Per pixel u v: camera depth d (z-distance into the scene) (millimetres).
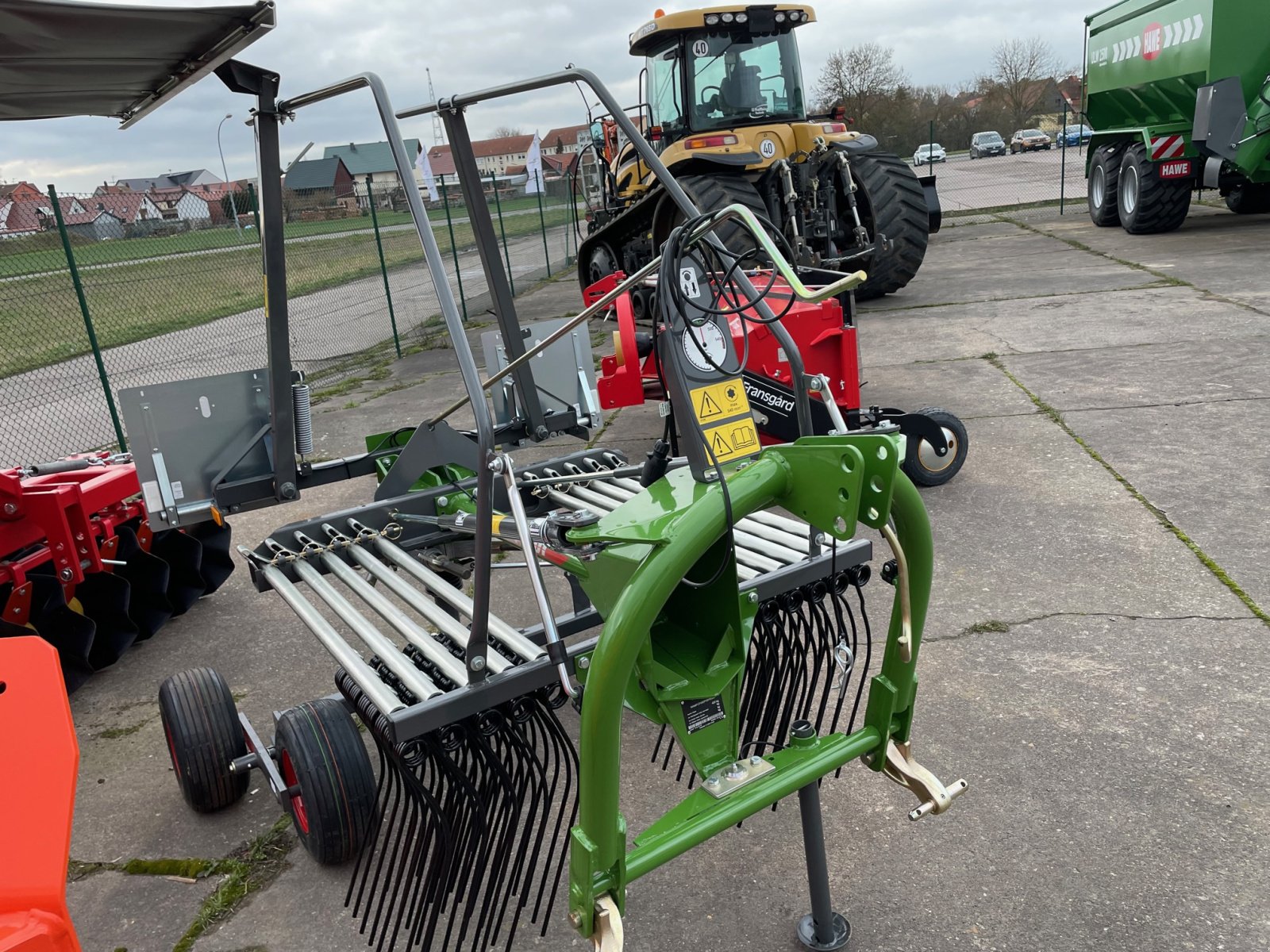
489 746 2111
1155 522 4164
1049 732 2840
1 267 7699
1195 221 13500
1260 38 10164
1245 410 5461
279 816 2863
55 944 1191
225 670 3816
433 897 2111
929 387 6551
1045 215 16281
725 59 8781
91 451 7336
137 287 9961
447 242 15453
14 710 1259
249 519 5566
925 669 3238
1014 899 2250
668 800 2732
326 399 8461
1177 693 2967
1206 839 2373
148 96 3021
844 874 2383
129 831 2846
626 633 1603
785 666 2525
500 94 2914
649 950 2209
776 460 1763
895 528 1835
